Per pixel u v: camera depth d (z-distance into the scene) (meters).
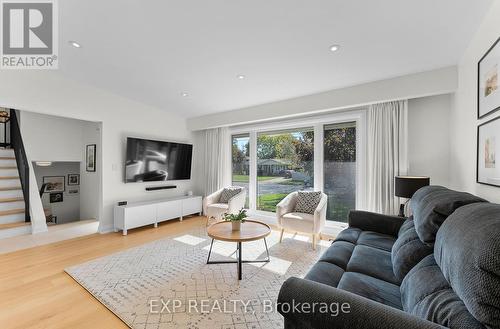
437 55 2.41
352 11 1.83
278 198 4.52
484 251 0.76
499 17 1.61
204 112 4.93
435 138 2.99
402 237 1.76
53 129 5.17
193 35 2.28
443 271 1.02
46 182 5.66
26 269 2.54
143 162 4.41
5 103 2.96
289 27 2.08
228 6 1.86
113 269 2.53
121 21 2.14
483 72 1.87
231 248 3.17
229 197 4.55
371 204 3.28
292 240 3.53
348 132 3.72
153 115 4.69
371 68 2.73
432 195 1.62
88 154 5.35
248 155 4.95
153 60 2.85
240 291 2.12
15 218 3.90
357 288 1.40
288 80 3.15
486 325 0.72
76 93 3.59
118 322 1.72
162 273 2.45
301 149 4.24
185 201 4.84
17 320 1.74
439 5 1.72
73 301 1.98
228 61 2.75
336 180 3.83
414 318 0.83
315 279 1.49
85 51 2.70
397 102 3.10
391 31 2.05
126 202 4.06
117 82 3.57
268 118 4.16
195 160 5.68
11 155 4.98
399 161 3.07
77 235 3.74
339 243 2.17
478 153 2.00
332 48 2.36
